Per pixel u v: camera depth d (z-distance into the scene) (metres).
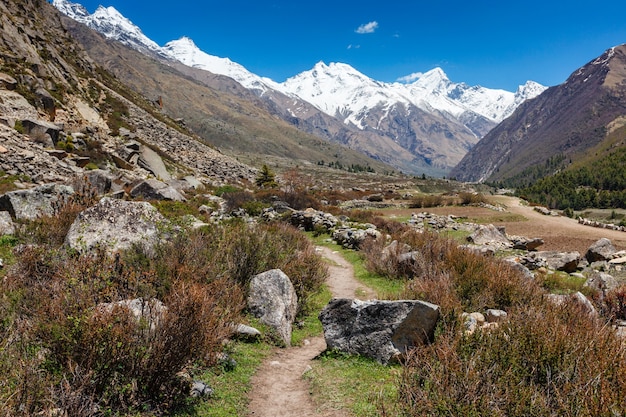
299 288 10.48
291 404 5.37
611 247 19.69
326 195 55.84
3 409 3.38
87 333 4.25
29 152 24.86
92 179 23.25
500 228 27.75
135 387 4.48
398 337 6.32
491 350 4.74
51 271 6.62
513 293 9.25
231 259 9.51
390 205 48.50
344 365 6.40
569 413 3.56
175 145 60.16
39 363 4.12
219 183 50.47
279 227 18.52
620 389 3.68
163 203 19.56
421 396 4.23
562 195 136.50
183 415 4.55
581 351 4.56
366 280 13.93
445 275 9.97
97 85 61.31
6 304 5.35
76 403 3.71
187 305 5.03
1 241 9.46
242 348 7.05
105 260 6.51
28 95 35.81
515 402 3.80
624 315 9.11
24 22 56.91
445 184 144.50
